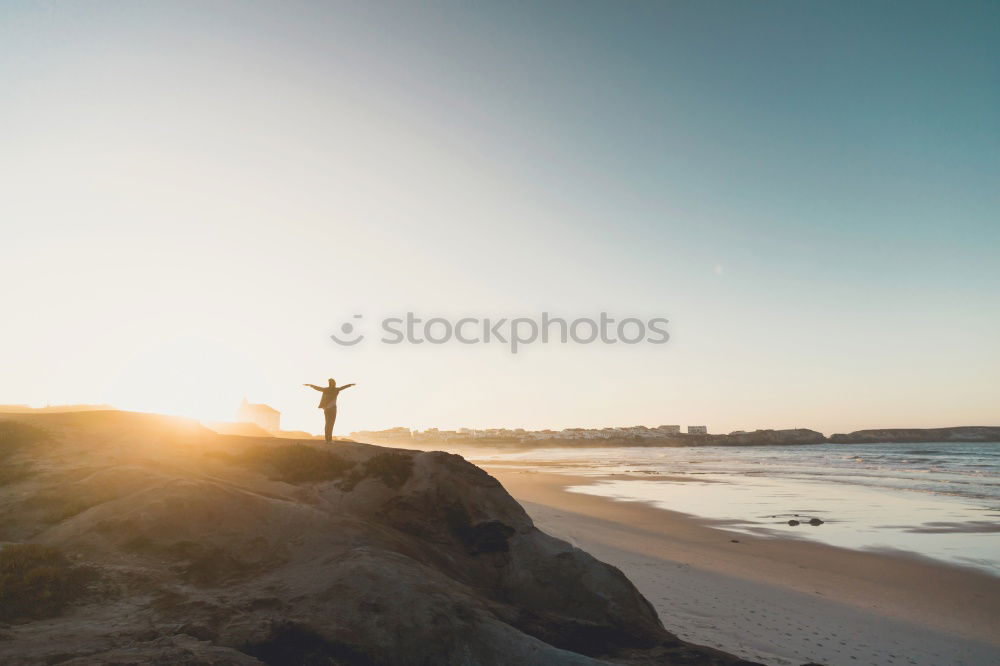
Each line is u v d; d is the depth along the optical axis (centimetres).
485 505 1279
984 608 1468
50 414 1486
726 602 1455
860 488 4425
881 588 1638
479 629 647
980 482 4866
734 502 3575
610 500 3691
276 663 532
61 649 503
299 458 1359
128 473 1031
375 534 933
